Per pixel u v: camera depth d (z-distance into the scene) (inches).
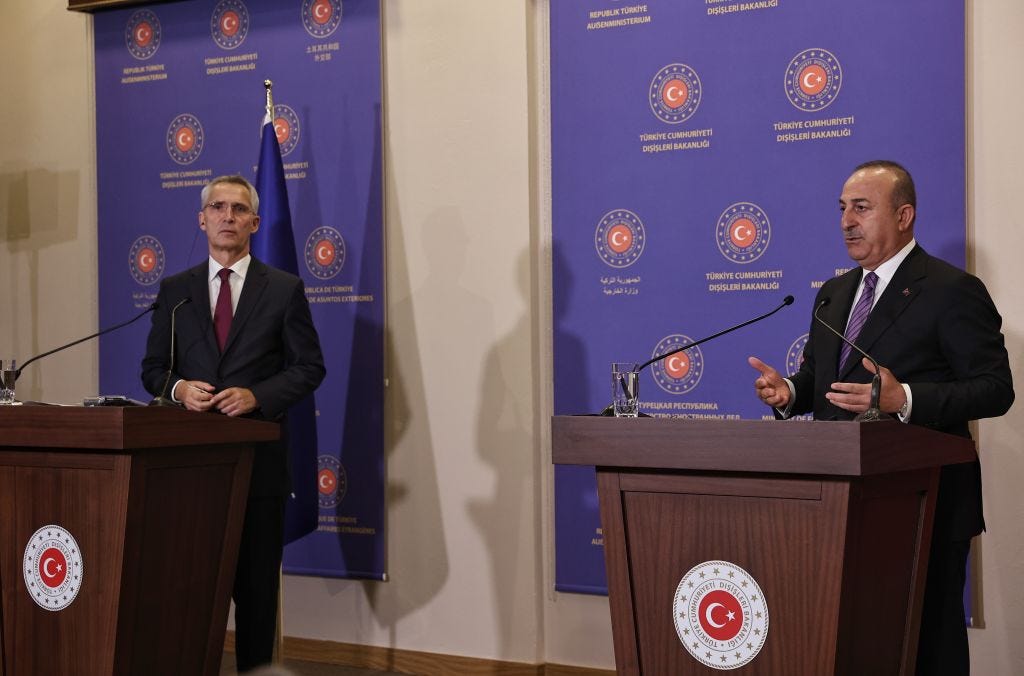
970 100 126.3
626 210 143.6
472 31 153.2
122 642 95.7
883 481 79.9
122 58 175.3
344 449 158.6
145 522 98.0
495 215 151.2
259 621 124.0
